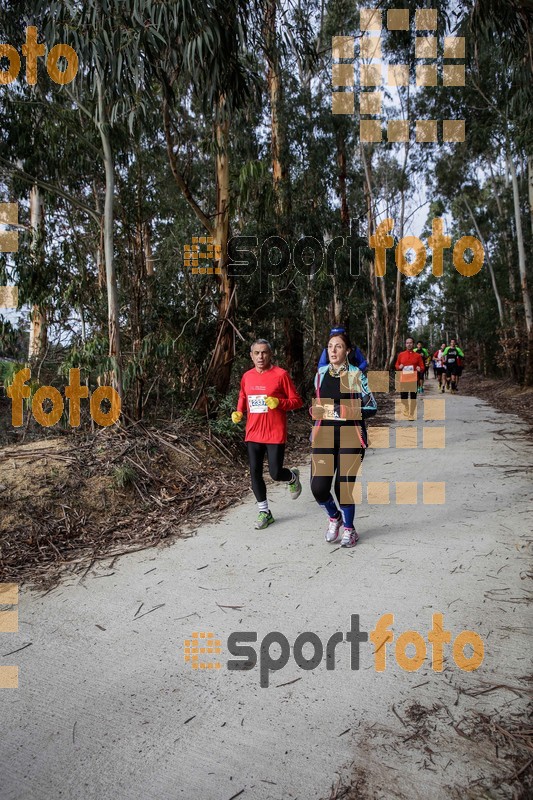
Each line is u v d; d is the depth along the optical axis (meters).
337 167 16.25
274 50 8.41
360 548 4.32
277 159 11.84
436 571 3.81
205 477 6.42
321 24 14.38
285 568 4.01
